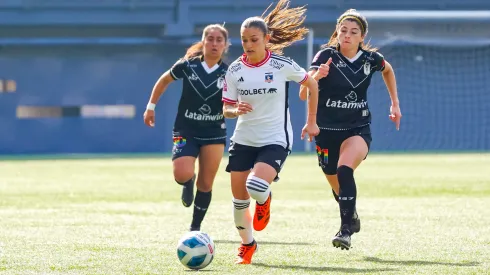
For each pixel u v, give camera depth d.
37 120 107.81
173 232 27.77
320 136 24.09
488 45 108.19
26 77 107.62
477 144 108.56
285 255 22.33
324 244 24.73
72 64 108.06
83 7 108.31
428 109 108.62
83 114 108.38
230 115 21.31
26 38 107.44
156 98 26.92
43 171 67.25
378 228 28.91
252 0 108.56
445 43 107.62
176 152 26.31
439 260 21.30
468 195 44.03
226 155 95.75
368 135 23.86
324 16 107.81
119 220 31.92
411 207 37.16
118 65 108.75
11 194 45.47
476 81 108.62
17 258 21.56
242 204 21.17
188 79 25.97
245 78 21.42
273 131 21.50
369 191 46.75
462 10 108.25
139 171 66.81
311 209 36.50
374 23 107.94
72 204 39.34
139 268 19.86
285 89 21.73
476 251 23.03
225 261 21.22
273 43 23.67
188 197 28.31
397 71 108.25
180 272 19.27
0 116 107.25
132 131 108.88
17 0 107.56
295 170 66.38
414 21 105.44
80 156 98.81
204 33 25.91
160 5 108.38
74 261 21.02
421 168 68.12
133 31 110.31
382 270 19.62
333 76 23.58
